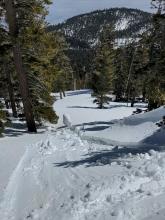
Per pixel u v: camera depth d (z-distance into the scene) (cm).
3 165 1180
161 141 1605
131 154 1161
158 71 1859
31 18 2116
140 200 770
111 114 4272
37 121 2570
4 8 2039
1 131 1952
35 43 2245
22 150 1430
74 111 4547
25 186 976
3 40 1992
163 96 1898
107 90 5575
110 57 5772
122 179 877
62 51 6988
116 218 704
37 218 769
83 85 12344
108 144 1565
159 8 1783
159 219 677
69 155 1301
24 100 2159
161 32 1809
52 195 888
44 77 2452
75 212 751
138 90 5881
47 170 1109
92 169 1051
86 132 2081
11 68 2792
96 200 796
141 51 5453
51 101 2497
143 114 2052
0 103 2048
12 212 814
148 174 904
